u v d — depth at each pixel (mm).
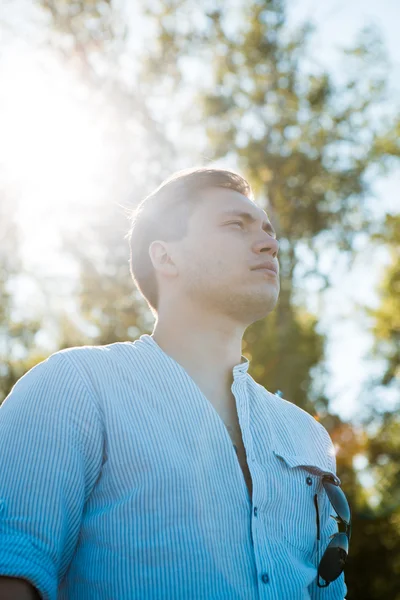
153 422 1816
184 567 1670
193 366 1995
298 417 2211
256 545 1743
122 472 1763
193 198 2111
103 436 1808
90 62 15836
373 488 14367
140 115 16016
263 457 1921
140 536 1697
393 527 12562
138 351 1957
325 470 2010
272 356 10945
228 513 1756
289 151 17219
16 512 1667
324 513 2031
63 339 14352
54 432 1759
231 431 1939
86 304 14602
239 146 16969
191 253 2043
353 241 17656
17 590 1548
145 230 2168
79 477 1753
